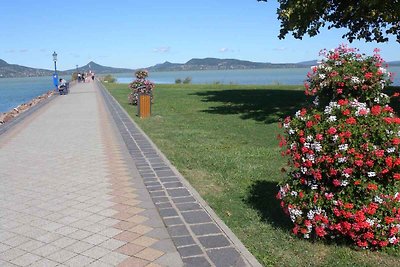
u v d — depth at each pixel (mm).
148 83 21078
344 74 4426
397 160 3768
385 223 3857
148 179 6684
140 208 5336
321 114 4141
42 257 4051
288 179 4418
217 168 7328
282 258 3898
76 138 11156
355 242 4043
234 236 4348
